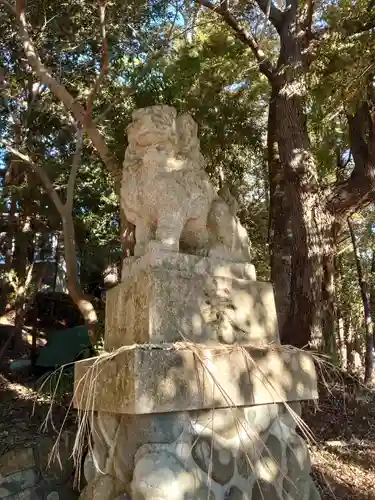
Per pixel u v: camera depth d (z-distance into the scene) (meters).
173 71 7.26
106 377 2.40
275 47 9.71
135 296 2.50
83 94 7.21
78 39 6.73
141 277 2.47
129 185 2.73
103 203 10.05
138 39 6.69
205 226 2.77
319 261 6.54
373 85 6.59
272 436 2.51
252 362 2.40
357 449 5.21
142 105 7.12
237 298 2.62
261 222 12.69
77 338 7.75
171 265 2.48
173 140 2.71
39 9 6.89
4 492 3.93
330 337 6.62
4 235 9.98
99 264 12.44
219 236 2.79
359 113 7.72
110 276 12.18
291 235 7.59
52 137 8.64
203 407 2.24
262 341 2.64
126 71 7.29
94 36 6.48
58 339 7.85
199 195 2.70
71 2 6.88
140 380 2.12
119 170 5.30
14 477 4.01
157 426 2.20
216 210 2.80
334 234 7.54
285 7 7.72
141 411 2.08
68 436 4.32
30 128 8.11
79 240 11.21
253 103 9.87
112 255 11.49
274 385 2.50
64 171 8.46
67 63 7.32
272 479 2.42
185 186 2.65
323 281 6.73
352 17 6.69
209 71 8.27
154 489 2.08
